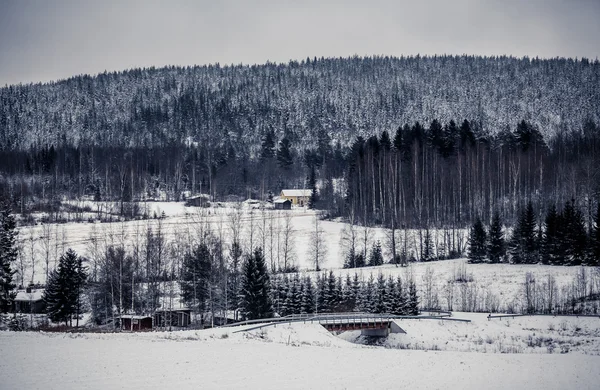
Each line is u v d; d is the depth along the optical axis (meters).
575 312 119.25
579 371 65.62
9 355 61.44
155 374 55.16
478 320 114.00
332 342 92.00
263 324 99.69
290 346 76.81
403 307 121.38
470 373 63.06
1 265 114.25
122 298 128.38
